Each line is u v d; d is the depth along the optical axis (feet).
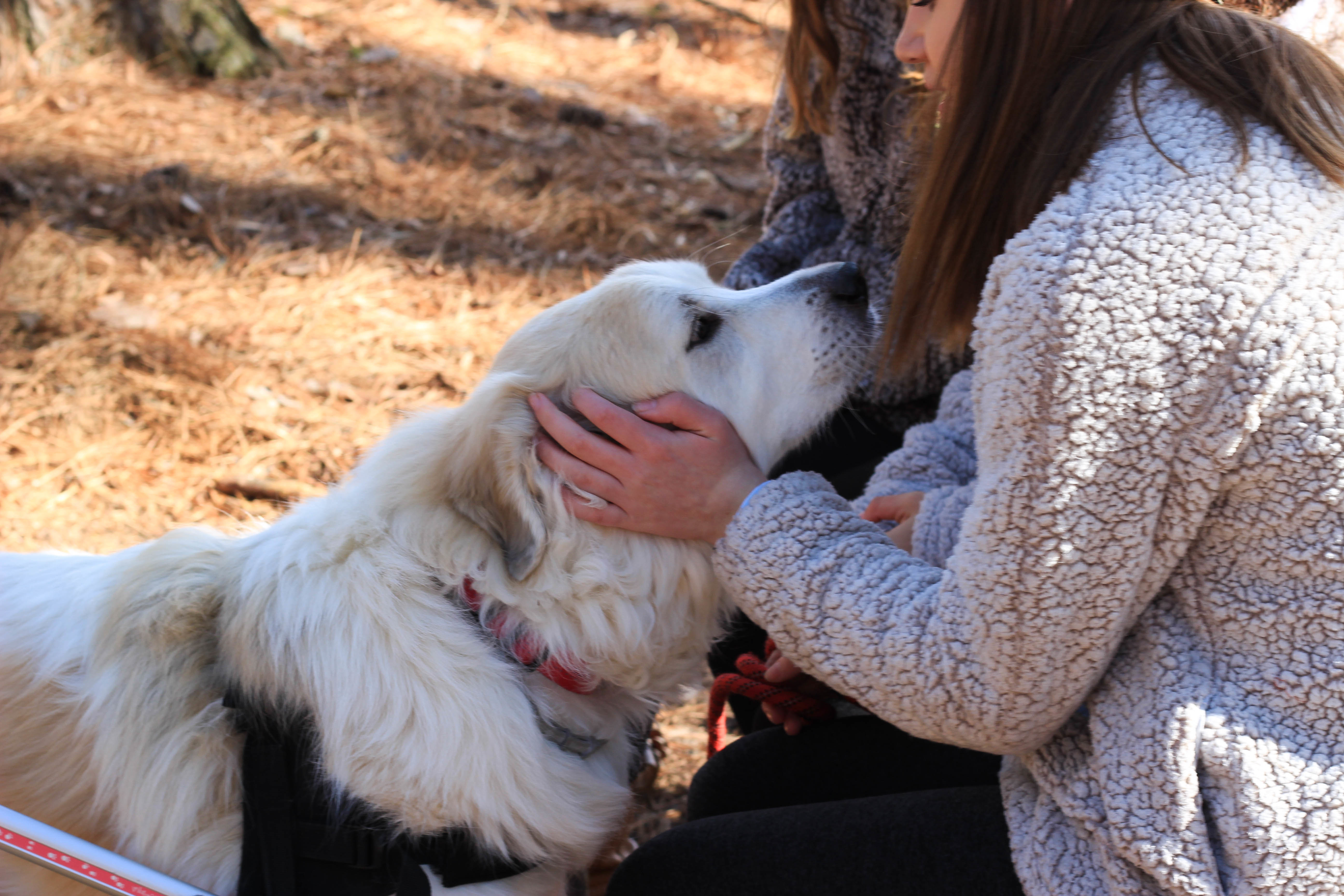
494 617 5.54
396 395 12.08
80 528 9.93
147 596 5.69
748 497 4.99
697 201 17.34
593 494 5.40
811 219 8.89
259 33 19.17
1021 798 4.58
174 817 5.31
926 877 4.77
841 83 7.82
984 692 4.25
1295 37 4.15
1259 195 3.75
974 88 4.64
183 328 12.57
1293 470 3.70
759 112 21.43
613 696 6.03
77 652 5.70
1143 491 3.83
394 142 17.42
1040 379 3.87
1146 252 3.76
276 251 14.17
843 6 7.53
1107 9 4.35
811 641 4.78
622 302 6.06
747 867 5.11
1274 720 3.93
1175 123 3.97
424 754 5.17
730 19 26.03
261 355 12.32
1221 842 4.01
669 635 5.86
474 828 5.28
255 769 5.22
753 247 9.00
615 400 5.91
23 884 5.62
